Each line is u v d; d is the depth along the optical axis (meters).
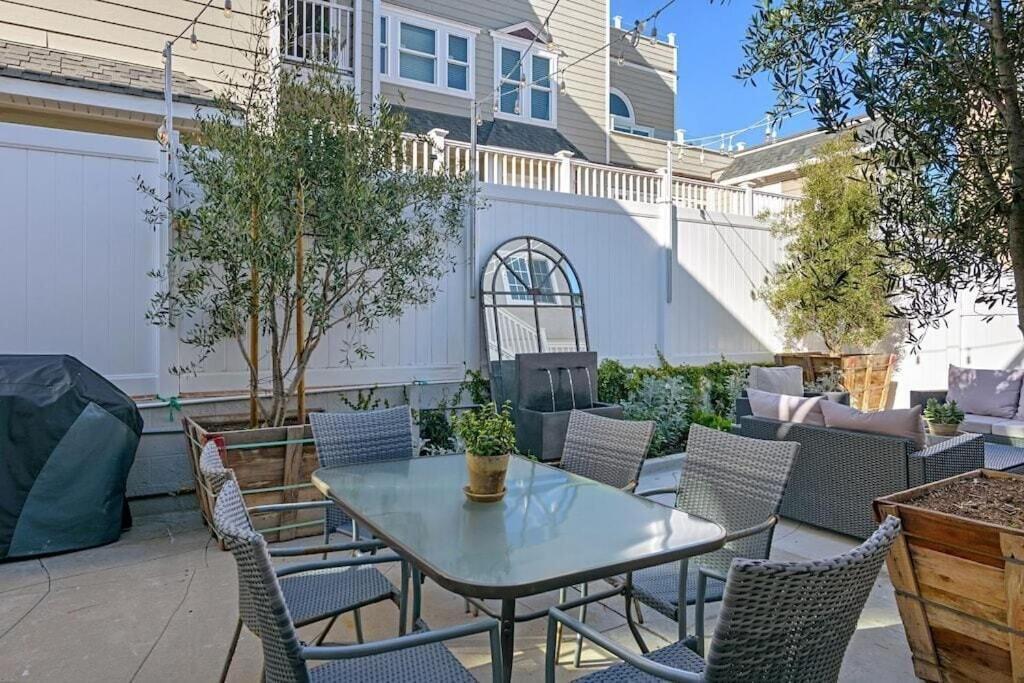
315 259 4.56
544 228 7.46
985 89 2.43
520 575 1.76
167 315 4.94
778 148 13.73
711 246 8.95
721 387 8.41
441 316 6.56
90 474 3.98
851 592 1.49
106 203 4.87
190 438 4.50
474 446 2.45
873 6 2.37
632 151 13.52
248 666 2.67
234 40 7.32
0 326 4.53
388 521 2.24
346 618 3.14
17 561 3.77
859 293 7.74
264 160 4.17
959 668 2.46
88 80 6.14
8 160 4.55
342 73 7.33
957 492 2.81
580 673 2.67
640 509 2.41
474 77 11.37
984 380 6.73
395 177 4.91
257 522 4.24
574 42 12.59
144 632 2.96
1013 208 2.39
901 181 2.72
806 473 4.42
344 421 3.45
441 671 1.90
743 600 1.35
